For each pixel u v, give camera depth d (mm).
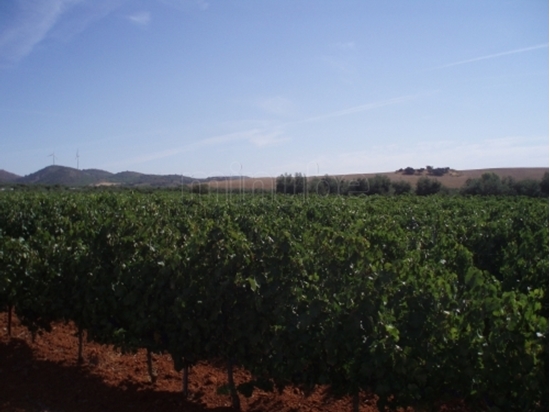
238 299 5035
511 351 3902
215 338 5219
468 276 4531
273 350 4852
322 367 4695
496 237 10070
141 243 5926
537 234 8141
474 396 4152
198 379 6242
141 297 5500
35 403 5574
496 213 14930
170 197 18031
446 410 5379
